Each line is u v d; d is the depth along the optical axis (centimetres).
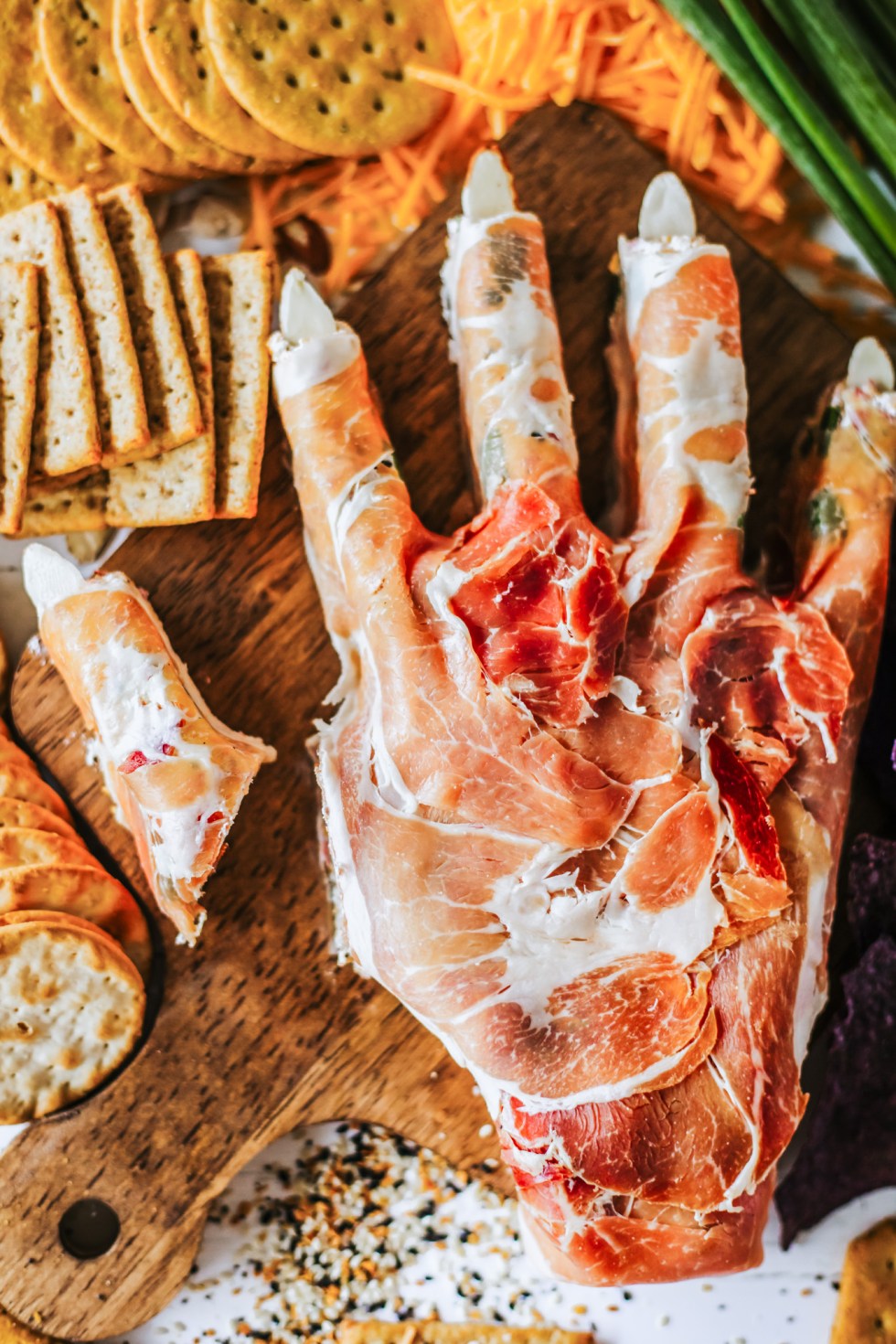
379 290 41
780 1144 38
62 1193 40
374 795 38
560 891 38
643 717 39
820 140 40
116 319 40
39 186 42
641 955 38
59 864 40
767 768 39
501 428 39
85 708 40
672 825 38
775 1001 38
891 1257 42
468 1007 38
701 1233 38
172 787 39
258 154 42
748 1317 43
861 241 41
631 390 41
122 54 41
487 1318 43
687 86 42
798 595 40
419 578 39
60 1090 40
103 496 41
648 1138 38
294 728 41
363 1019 41
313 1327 43
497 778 38
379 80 42
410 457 41
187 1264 41
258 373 41
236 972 41
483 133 44
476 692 38
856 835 42
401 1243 43
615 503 42
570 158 42
